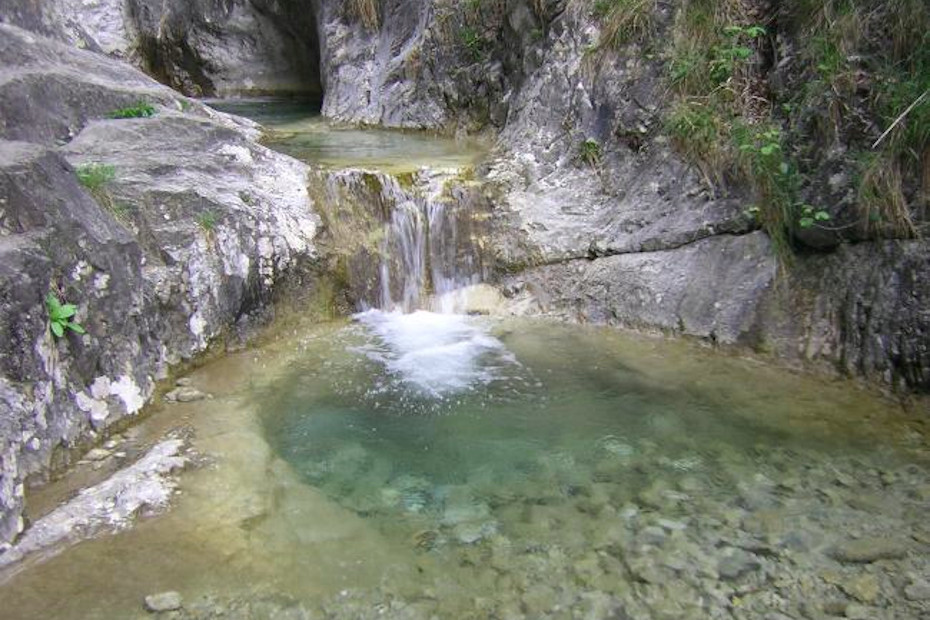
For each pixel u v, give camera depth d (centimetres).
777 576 337
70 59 724
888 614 314
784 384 515
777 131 569
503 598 325
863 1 544
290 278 620
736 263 582
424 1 992
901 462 423
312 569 340
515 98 838
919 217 493
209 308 547
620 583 334
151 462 406
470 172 715
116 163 584
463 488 413
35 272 392
